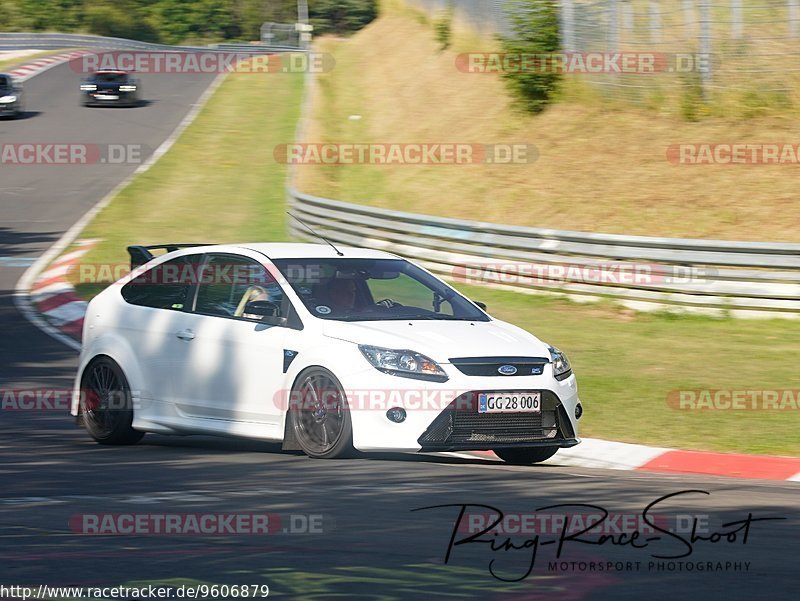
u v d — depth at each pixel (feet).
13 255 254.68
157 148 403.75
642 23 277.85
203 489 80.59
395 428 90.17
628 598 52.70
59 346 167.02
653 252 191.83
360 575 56.18
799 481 97.35
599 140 261.85
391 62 445.78
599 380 140.46
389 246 228.02
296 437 94.89
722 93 259.19
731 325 181.88
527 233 205.57
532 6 298.56
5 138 423.64
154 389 102.73
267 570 57.11
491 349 94.22
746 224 210.18
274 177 351.46
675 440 112.78
